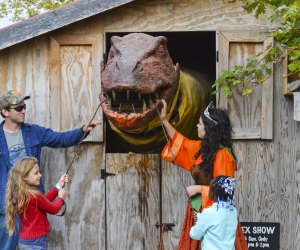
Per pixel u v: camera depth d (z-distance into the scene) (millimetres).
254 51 6633
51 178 6734
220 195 5211
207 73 8305
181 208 6750
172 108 6324
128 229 6750
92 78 6645
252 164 6684
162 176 6750
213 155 5531
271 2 6137
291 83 6469
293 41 6164
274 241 6668
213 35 8359
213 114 5586
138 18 6645
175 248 6727
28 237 5559
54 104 6641
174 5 6641
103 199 6734
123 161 6754
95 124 6270
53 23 6434
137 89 5473
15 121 6172
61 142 6301
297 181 6691
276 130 6684
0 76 6676
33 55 6684
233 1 6609
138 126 5719
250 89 6273
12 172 5539
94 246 6746
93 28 6648
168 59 5902
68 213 6730
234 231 5238
